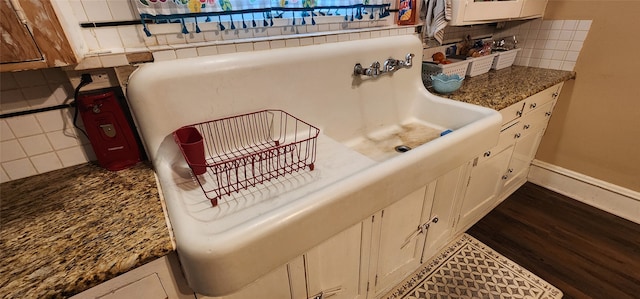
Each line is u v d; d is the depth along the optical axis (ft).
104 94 2.41
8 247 1.82
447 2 4.11
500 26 6.37
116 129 2.55
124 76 2.45
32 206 2.21
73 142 2.70
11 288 1.54
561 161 6.29
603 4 4.89
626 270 4.58
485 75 5.61
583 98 5.57
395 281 4.12
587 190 6.01
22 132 2.45
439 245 4.66
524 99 4.66
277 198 2.31
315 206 1.90
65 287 1.55
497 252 4.99
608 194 5.75
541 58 5.94
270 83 2.90
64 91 2.51
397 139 4.01
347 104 3.63
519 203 6.15
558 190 6.44
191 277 1.72
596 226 5.49
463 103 3.86
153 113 2.35
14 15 1.60
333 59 3.27
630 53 4.80
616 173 5.57
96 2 2.43
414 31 4.55
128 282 1.82
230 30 3.14
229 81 2.64
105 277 1.65
